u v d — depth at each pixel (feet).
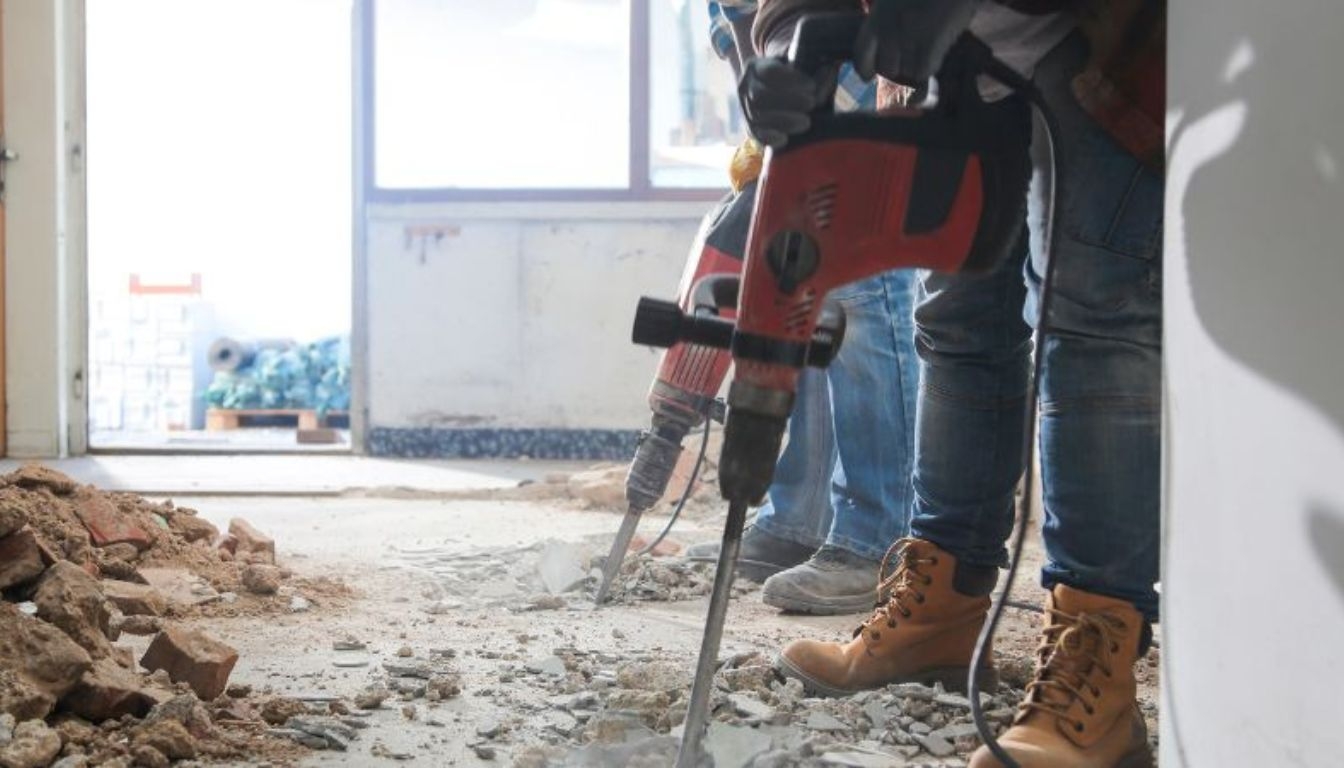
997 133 4.31
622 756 4.95
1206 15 3.76
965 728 5.45
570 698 5.91
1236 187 3.58
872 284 8.47
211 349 30.60
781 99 4.11
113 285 35.58
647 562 9.70
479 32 21.53
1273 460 3.42
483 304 21.66
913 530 6.14
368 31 21.50
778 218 4.19
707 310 4.67
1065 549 4.93
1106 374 4.80
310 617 8.13
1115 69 4.63
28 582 6.36
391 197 21.65
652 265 21.48
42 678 5.12
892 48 3.95
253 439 25.81
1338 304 3.18
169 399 31.71
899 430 8.46
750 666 6.34
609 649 7.23
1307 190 3.29
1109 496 4.81
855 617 8.45
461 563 10.52
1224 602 3.64
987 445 5.85
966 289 5.61
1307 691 3.29
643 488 8.63
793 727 5.46
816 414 9.62
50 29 20.79
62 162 21.16
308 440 23.65
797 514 9.71
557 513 14.53
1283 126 3.38
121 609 7.73
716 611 4.28
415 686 6.18
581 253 21.54
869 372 8.49
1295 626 3.33
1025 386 5.87
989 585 6.06
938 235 4.24
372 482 17.75
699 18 21.33
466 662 6.84
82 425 21.67
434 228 21.61
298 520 13.76
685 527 13.29
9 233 20.99
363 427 21.89
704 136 21.50
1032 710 4.80
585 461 21.45
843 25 4.20
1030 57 4.83
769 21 5.06
